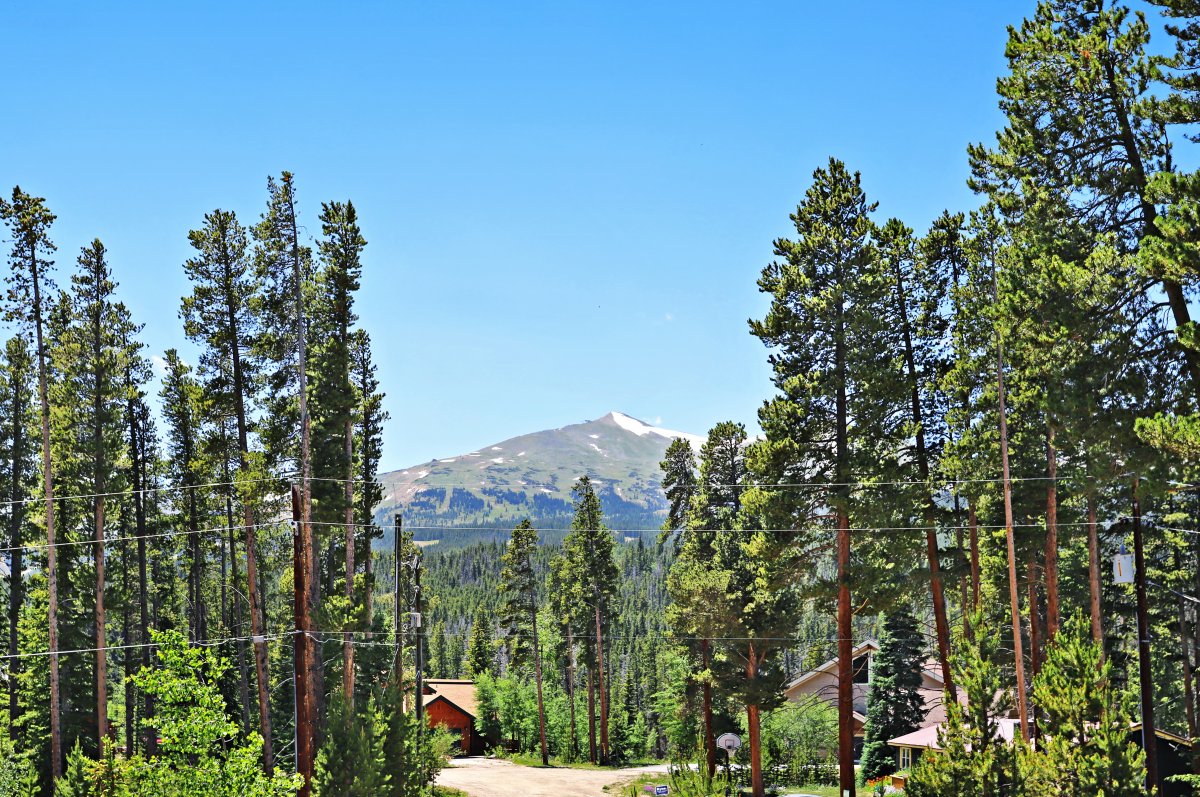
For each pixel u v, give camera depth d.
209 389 41.75
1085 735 20.08
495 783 62.56
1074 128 27.33
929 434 39.62
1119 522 36.50
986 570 44.16
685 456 59.47
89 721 50.62
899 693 60.81
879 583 37.16
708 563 51.75
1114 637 46.22
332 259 45.81
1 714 53.09
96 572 46.09
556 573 91.25
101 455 46.12
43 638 51.34
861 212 39.97
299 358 39.38
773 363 39.59
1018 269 28.39
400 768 34.31
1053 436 30.59
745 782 52.94
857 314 37.75
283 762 47.53
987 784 20.06
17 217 40.66
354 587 46.81
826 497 37.78
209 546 56.91
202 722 23.06
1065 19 28.45
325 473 43.81
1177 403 25.14
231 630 62.03
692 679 53.53
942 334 39.88
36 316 41.31
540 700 85.06
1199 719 48.56
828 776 60.34
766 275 40.25
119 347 47.19
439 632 153.50
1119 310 25.70
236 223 42.03
